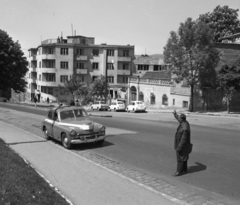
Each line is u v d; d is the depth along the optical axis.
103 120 23.14
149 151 10.64
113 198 5.60
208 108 34.78
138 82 47.12
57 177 7.00
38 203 4.95
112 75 66.12
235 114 29.05
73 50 64.50
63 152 9.94
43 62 65.81
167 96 40.75
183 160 7.45
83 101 56.34
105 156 10.01
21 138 12.70
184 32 32.78
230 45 40.59
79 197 5.68
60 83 64.56
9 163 7.53
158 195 5.77
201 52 31.84
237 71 28.95
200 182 6.95
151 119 24.27
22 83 50.72
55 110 12.70
